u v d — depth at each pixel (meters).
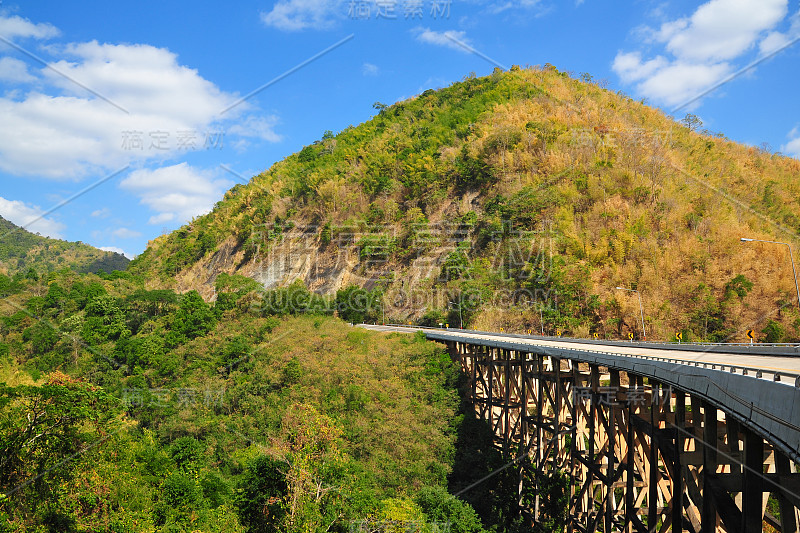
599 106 143.50
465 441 48.66
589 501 34.19
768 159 131.12
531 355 43.47
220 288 109.62
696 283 80.12
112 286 129.62
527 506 41.34
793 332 70.19
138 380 68.88
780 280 76.94
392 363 60.53
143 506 32.62
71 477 30.03
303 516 30.41
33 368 77.25
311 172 173.00
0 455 28.23
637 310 78.00
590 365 33.28
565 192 101.94
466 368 60.84
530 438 43.44
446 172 132.75
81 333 85.44
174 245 185.25
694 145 127.56
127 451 37.31
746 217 95.31
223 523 33.16
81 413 32.25
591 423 32.97
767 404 15.48
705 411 20.36
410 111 196.25
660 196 96.12
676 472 22.50
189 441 43.06
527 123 128.12
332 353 65.00
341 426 44.81
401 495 37.75
